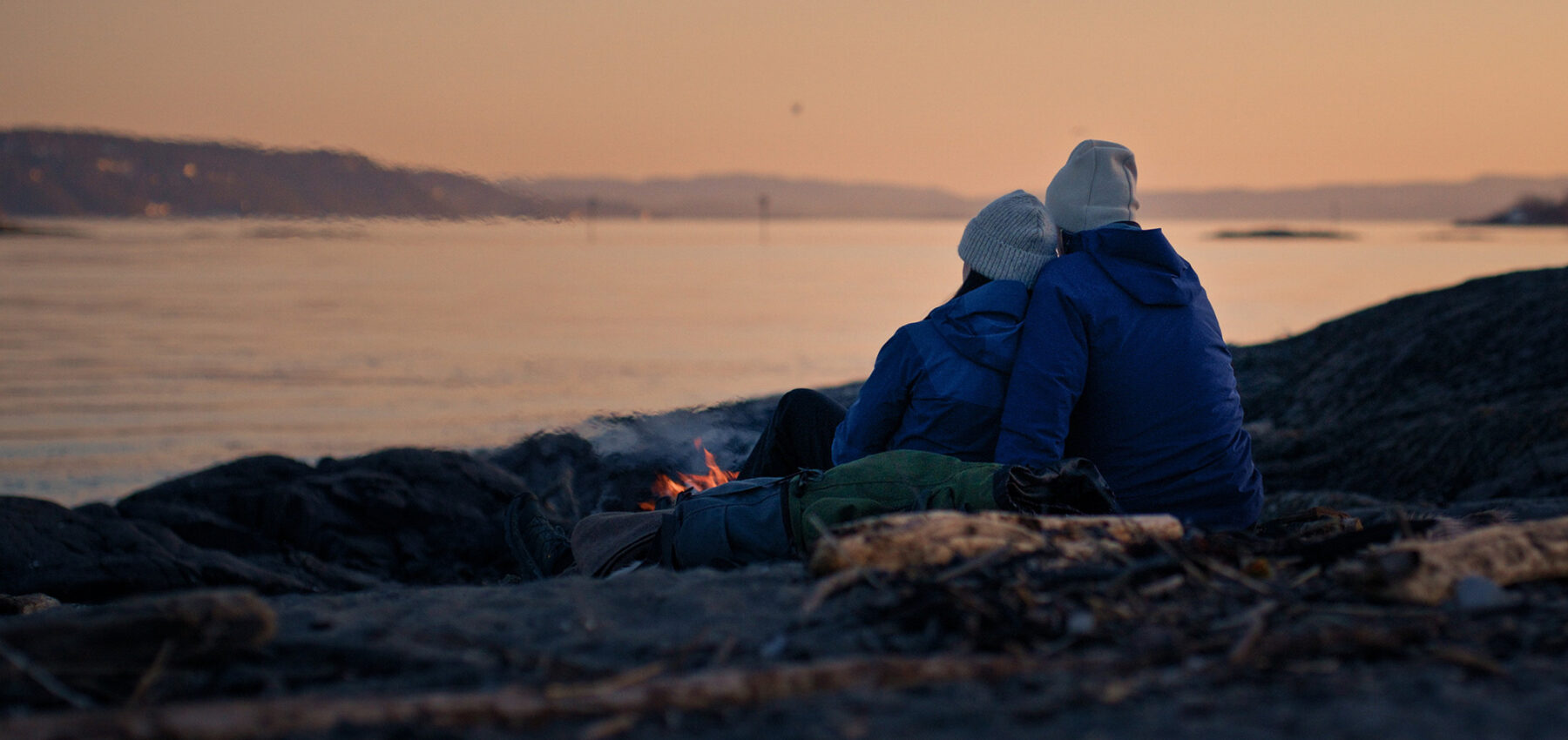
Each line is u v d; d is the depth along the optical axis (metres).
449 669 2.30
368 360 39.88
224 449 22.56
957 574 2.67
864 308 66.00
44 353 41.97
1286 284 73.06
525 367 37.53
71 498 18.16
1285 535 3.70
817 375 34.53
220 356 41.03
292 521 7.58
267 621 2.38
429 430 23.97
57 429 25.31
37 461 21.53
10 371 36.66
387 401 29.36
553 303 69.31
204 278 92.44
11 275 93.00
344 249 169.62
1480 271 77.31
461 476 8.06
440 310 63.34
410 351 42.66
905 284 92.56
